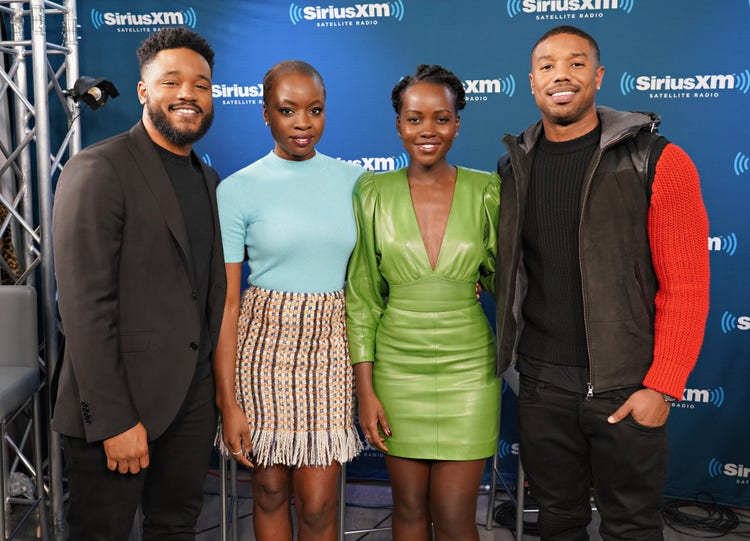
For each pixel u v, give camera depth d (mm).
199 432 1807
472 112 2875
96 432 1518
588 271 1624
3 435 2262
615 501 1727
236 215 1798
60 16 2984
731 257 2797
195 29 2953
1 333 2477
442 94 1696
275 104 1741
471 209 1787
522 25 2799
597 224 1615
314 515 1849
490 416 1819
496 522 2711
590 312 1628
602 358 1628
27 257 2936
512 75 2830
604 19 2748
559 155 1692
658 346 1611
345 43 2895
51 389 1733
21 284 2746
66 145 2832
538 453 1802
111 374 1528
